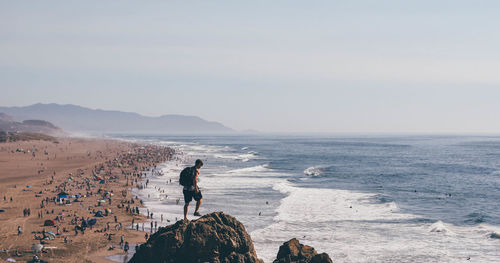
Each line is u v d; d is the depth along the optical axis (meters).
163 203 85.56
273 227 63.66
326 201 85.00
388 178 126.62
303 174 137.00
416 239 57.09
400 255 50.41
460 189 103.88
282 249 31.91
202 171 146.50
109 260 49.03
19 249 51.69
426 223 66.12
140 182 117.69
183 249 24.02
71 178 117.81
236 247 24.80
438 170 151.00
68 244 54.66
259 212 74.62
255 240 56.78
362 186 108.56
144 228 64.62
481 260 48.44
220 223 25.31
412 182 117.31
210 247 24.23
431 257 49.59
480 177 129.75
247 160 199.50
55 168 148.38
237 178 125.00
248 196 91.94
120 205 81.19
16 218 68.31
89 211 75.62
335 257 49.81
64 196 86.81
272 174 137.00
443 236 58.44
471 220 68.56
